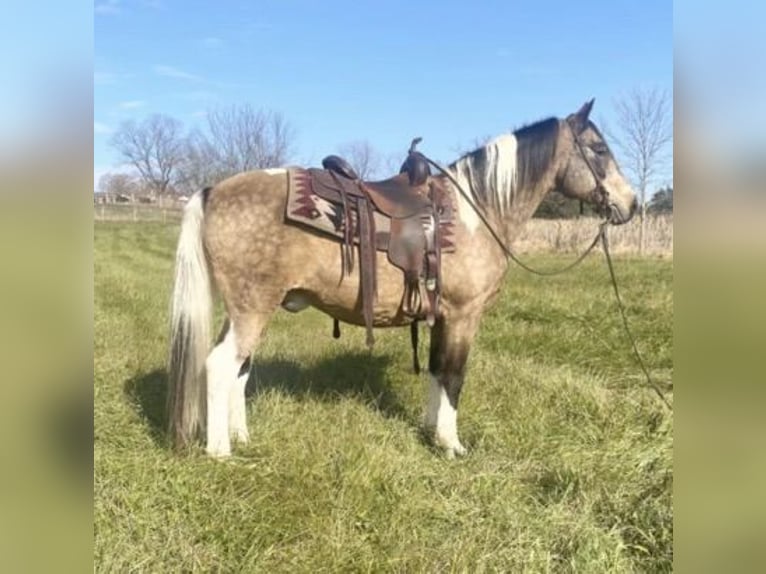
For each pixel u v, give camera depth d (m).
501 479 3.43
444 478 3.45
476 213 3.83
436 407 4.04
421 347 6.10
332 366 5.47
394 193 3.68
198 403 3.54
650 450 3.63
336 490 3.18
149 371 5.25
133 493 3.02
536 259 17.05
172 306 3.51
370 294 3.53
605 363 6.09
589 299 8.88
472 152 3.98
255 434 3.89
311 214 3.42
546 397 4.68
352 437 3.73
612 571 2.62
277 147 31.83
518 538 2.83
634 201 4.21
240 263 3.47
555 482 3.42
